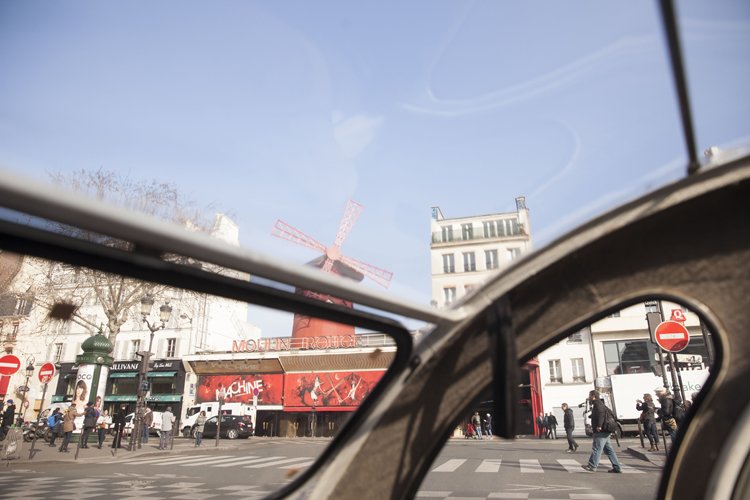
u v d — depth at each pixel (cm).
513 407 138
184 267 124
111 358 2000
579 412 3048
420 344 162
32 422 1938
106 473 950
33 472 1027
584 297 153
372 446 164
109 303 1270
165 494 700
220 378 3088
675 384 1246
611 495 677
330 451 171
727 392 148
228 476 870
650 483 778
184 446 1994
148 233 106
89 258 114
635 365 3212
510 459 1270
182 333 3434
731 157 142
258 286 135
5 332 1581
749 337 146
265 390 2552
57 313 153
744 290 146
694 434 154
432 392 160
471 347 159
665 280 151
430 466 159
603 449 1005
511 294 158
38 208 95
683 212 151
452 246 2958
